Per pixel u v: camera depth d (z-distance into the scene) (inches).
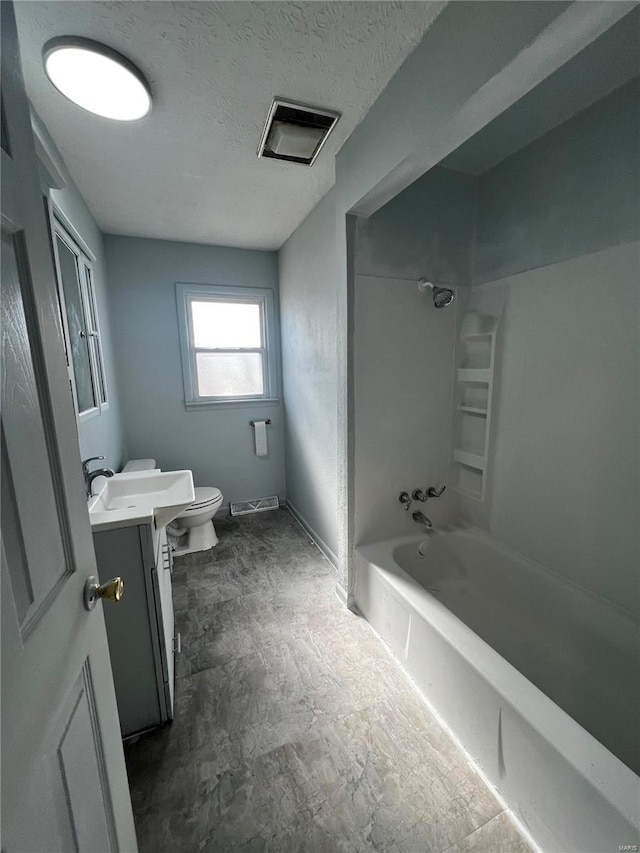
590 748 34.8
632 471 51.6
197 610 76.3
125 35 40.0
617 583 54.2
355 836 38.7
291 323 111.5
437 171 71.4
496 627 67.9
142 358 109.8
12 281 19.6
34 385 21.4
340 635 68.7
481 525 79.4
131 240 104.3
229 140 59.8
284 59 43.9
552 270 60.7
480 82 35.5
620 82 48.9
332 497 92.3
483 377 74.6
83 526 27.1
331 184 75.3
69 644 23.1
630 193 49.8
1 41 19.3
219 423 122.7
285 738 49.3
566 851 34.8
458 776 44.5
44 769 18.7
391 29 40.5
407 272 72.0
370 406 73.7
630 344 50.9
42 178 52.0
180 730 50.5
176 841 38.4
